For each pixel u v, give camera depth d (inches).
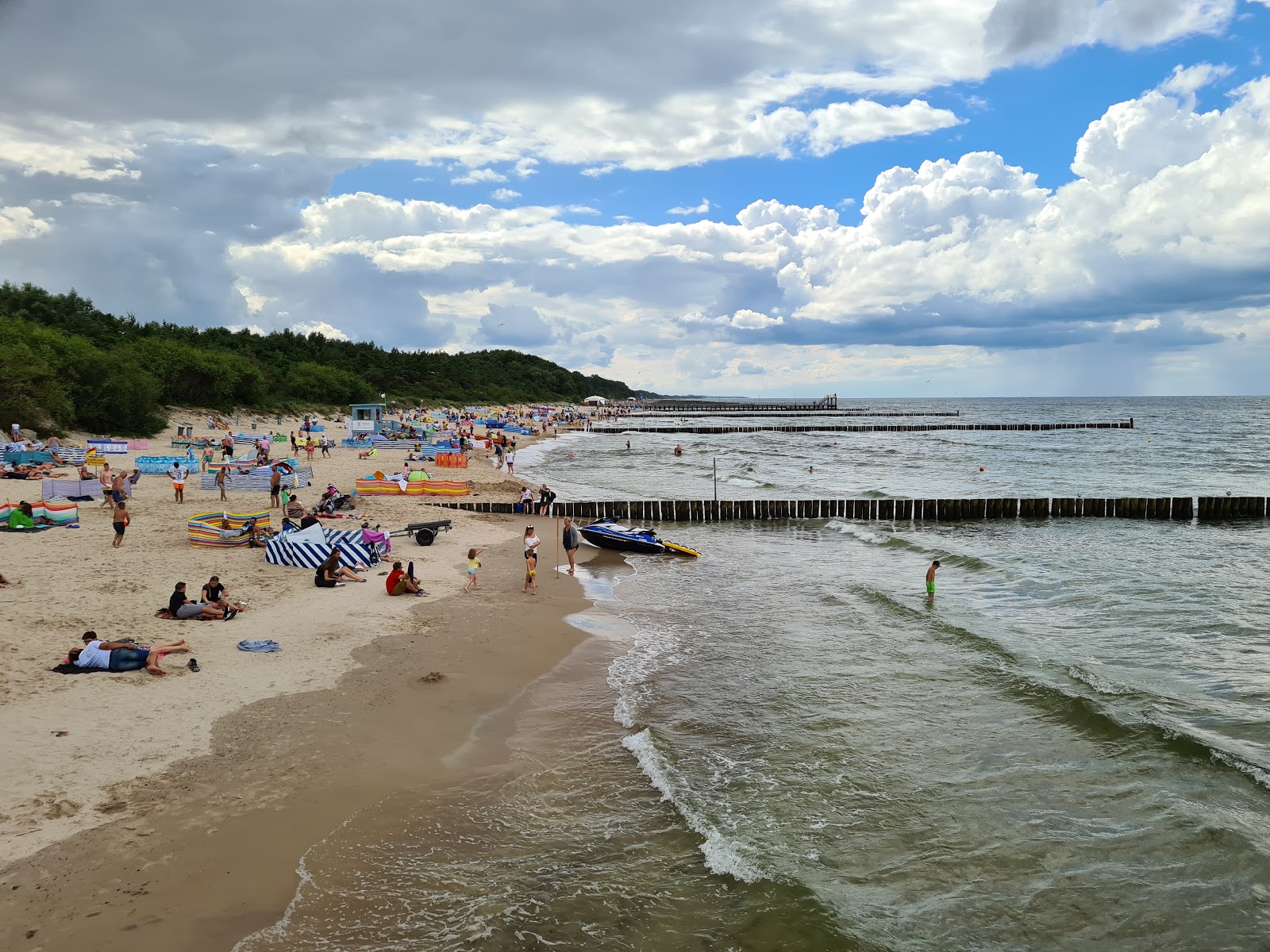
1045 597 929.5
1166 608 877.8
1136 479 2288.4
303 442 2367.1
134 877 324.2
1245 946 326.3
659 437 4318.4
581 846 382.0
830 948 315.3
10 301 3604.8
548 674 621.0
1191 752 493.0
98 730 445.4
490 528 1270.9
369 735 476.4
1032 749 505.4
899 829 409.4
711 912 336.2
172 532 1026.1
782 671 647.1
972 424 5019.7
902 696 594.2
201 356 3282.5
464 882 347.6
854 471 2471.7
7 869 319.3
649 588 950.4
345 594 786.2
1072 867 378.9
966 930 332.5
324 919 313.9
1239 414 7421.3
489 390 6658.5
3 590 694.5
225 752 437.1
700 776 461.4
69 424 2210.9
